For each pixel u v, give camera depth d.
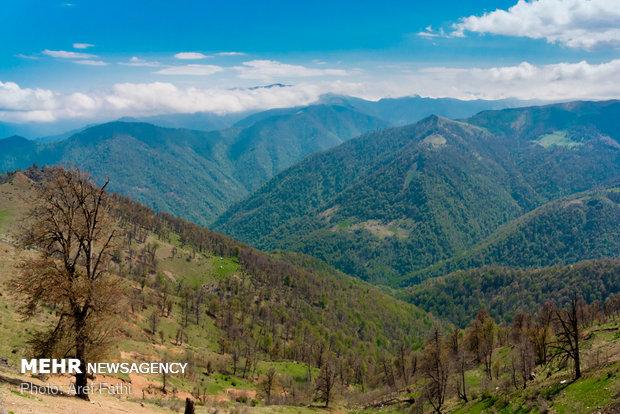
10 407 17.94
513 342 86.69
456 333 87.25
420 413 64.19
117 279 29.09
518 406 43.34
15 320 45.81
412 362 103.12
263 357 138.25
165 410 36.00
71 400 24.67
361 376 122.88
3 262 61.06
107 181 28.53
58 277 25.95
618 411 28.75
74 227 27.20
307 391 94.06
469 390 65.88
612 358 42.41
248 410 47.22
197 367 88.75
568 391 38.19
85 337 26.94
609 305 115.25
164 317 133.00
